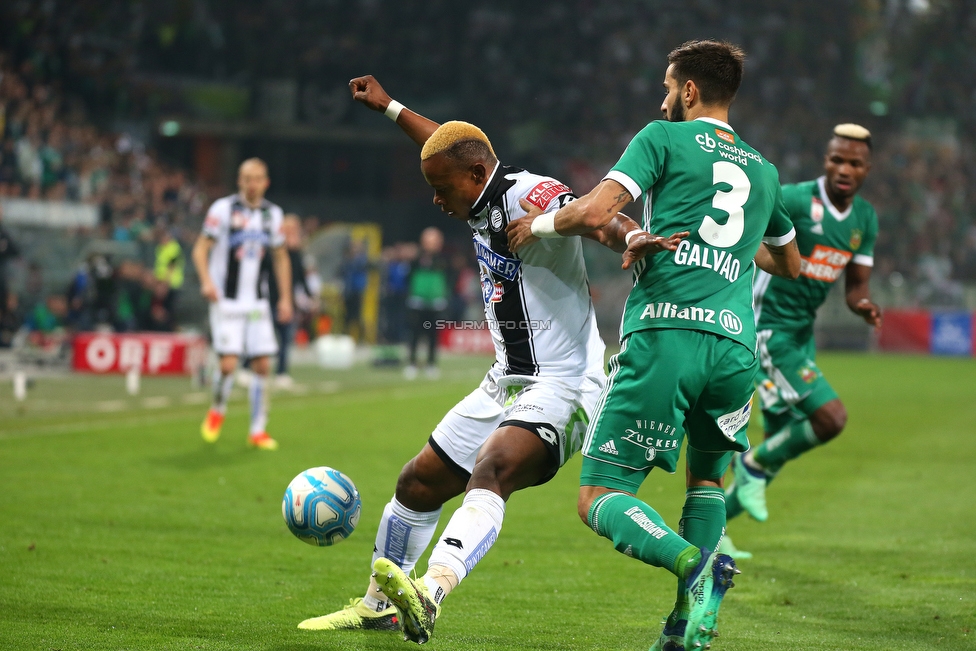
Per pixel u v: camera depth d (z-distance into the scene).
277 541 19.48
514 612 15.11
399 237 112.25
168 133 104.81
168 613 14.57
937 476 29.08
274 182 110.81
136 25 103.81
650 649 12.08
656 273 12.06
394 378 59.97
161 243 77.38
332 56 112.31
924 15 137.62
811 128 124.38
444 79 118.88
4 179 72.19
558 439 12.66
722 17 128.38
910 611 15.25
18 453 28.81
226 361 30.97
